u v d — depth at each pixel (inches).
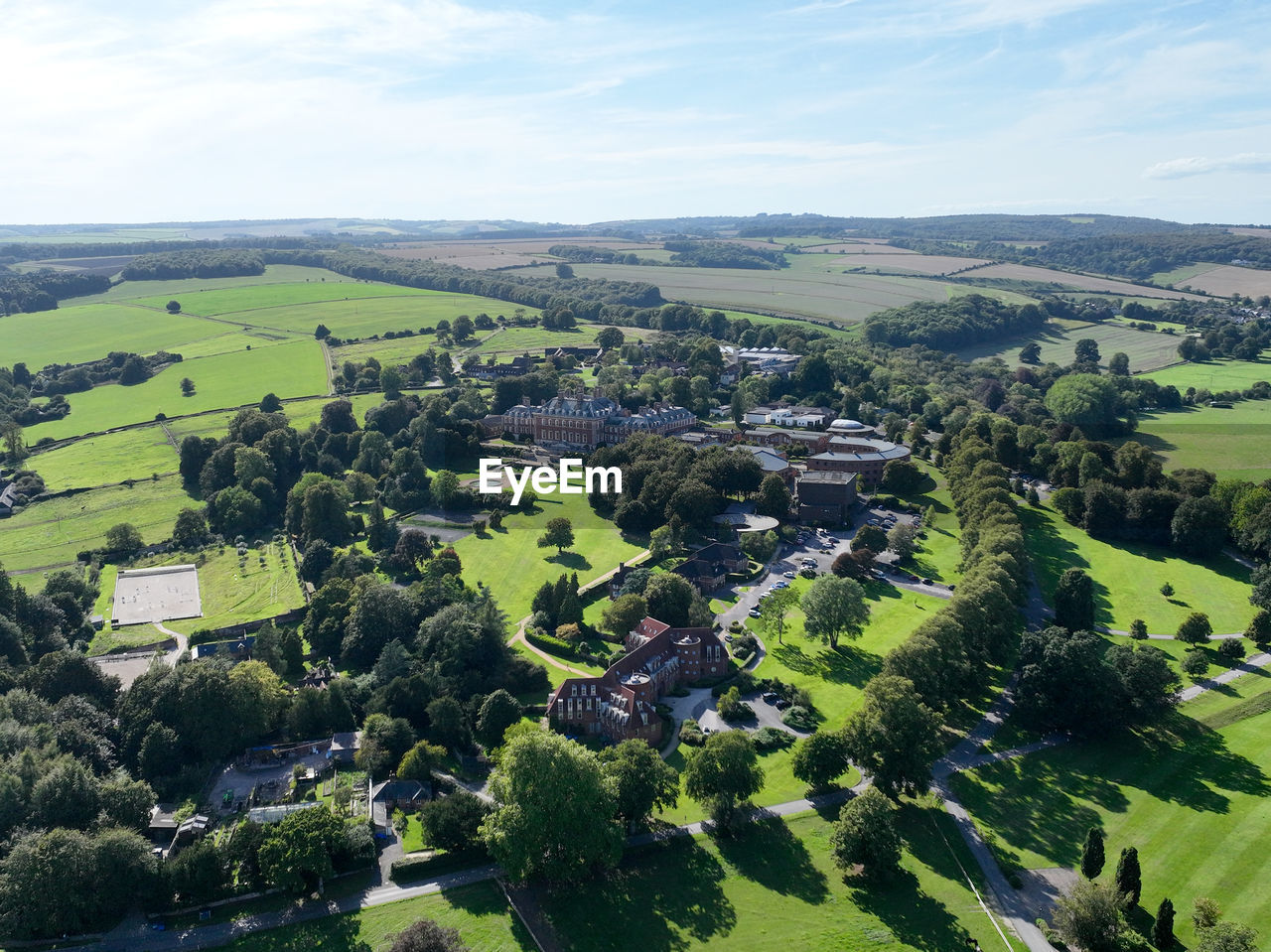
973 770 6865.2
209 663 7647.6
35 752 6397.6
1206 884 5570.9
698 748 7229.3
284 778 7012.8
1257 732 7199.8
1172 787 6555.1
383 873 6033.5
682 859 6082.7
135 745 7155.5
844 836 5792.3
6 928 5462.6
